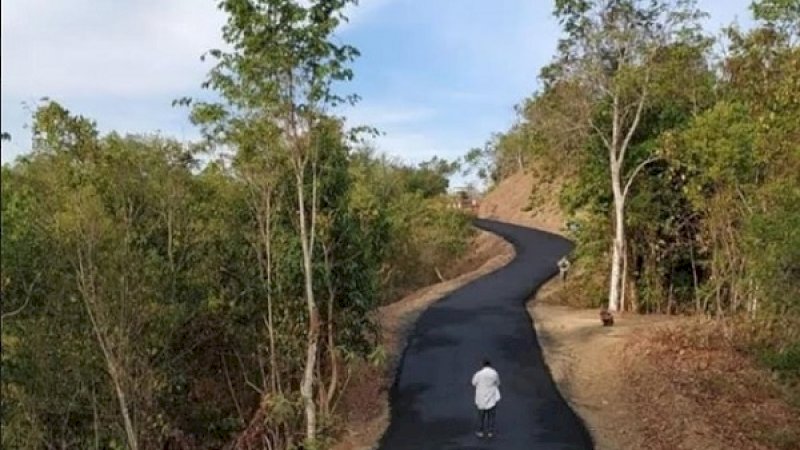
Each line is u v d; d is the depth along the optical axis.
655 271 31.55
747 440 16.22
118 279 13.34
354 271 17.91
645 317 28.94
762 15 18.59
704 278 31.17
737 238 20.83
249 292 16.30
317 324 14.02
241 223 16.27
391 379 21.19
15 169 11.97
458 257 50.25
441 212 50.97
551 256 46.72
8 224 9.21
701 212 24.27
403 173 63.53
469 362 22.72
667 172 28.55
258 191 15.23
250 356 16.72
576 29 29.62
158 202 15.72
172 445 16.64
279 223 15.98
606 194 31.80
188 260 16.03
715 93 28.36
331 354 16.95
